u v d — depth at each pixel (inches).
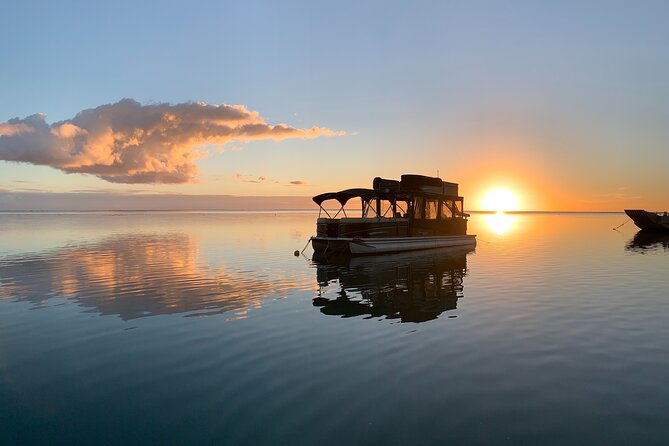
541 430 240.7
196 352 383.2
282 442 230.4
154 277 815.1
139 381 319.6
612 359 356.2
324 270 927.7
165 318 505.0
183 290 685.9
